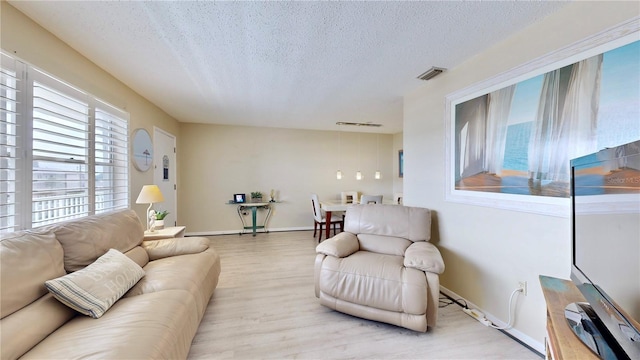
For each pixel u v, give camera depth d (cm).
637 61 124
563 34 155
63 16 167
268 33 188
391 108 398
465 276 229
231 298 243
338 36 192
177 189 483
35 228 155
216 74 263
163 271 187
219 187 526
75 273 141
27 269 123
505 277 192
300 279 290
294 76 269
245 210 540
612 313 86
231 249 414
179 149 495
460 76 237
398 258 223
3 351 96
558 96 157
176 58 227
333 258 215
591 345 85
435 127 269
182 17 170
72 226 165
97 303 133
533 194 172
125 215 220
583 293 107
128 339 110
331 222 500
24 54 164
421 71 253
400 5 157
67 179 199
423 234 246
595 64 140
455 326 197
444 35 189
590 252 102
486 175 207
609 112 134
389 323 192
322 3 155
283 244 447
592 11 141
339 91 316
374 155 625
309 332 189
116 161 269
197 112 423
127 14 166
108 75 257
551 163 161
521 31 180
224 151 528
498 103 197
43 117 180
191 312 158
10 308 111
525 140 177
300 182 573
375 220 266
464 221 231
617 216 85
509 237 189
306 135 577
